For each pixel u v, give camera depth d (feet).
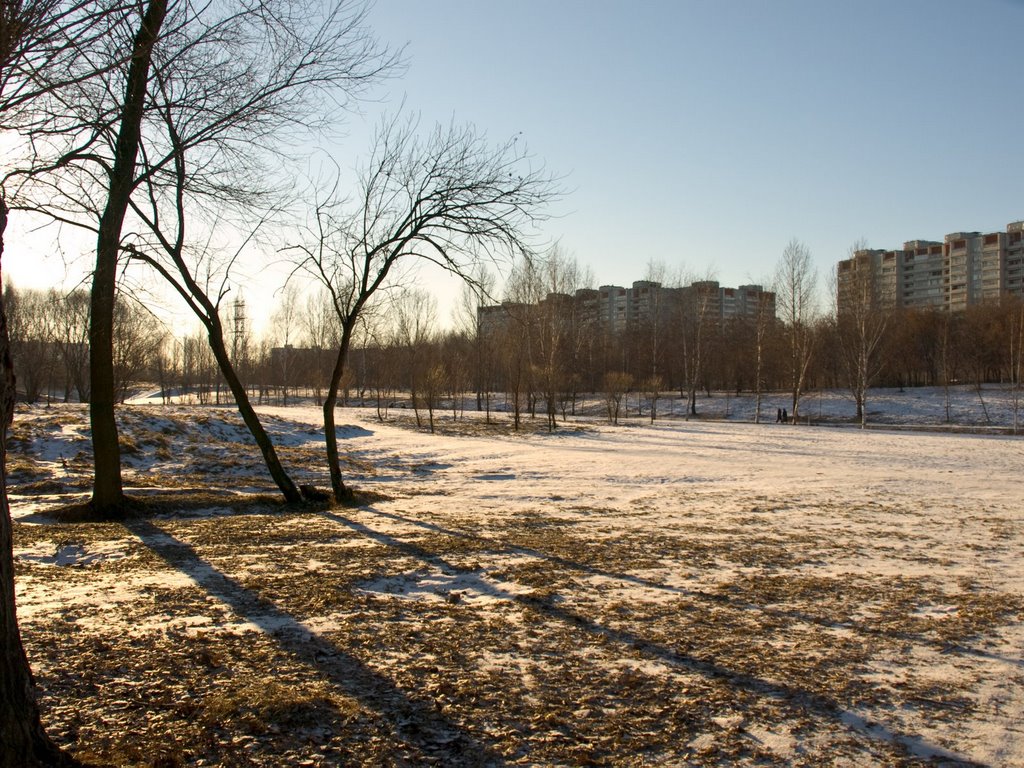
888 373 236.22
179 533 38.19
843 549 35.70
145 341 144.25
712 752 14.60
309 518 44.29
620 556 33.27
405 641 20.86
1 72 17.02
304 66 35.17
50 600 24.56
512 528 40.96
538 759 14.14
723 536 39.09
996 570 31.40
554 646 20.74
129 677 17.54
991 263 360.69
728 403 213.66
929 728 15.87
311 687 17.15
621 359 257.55
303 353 278.87
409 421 153.38
